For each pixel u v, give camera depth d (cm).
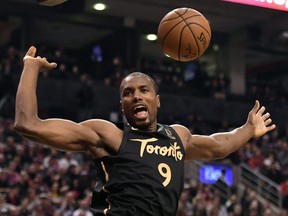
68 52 3033
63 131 462
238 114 2803
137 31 2667
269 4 1120
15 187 1505
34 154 1856
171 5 1538
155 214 458
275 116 2831
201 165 2073
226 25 2375
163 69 2872
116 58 2689
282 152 2348
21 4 2453
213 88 2802
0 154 1695
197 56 582
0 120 2138
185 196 1603
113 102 2602
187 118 2662
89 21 2486
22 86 461
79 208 1441
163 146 480
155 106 492
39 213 1371
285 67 3055
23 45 2606
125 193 460
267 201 2088
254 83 3053
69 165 1723
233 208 1745
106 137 472
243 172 2206
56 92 2514
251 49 2764
